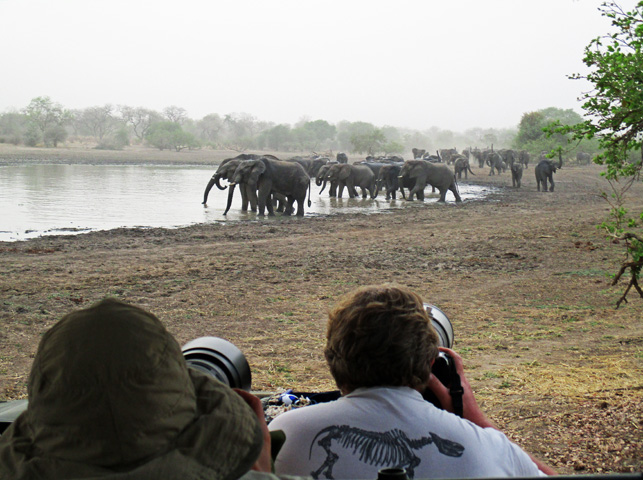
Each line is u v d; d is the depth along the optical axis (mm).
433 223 25531
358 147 129125
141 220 26016
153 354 1315
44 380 1292
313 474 2102
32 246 18219
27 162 81938
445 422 2154
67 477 1260
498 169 75250
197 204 33719
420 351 2244
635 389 6613
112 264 15352
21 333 9594
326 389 6992
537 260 16328
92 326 1312
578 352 8477
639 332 9531
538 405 6172
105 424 1263
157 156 115125
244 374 2396
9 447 1339
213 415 1378
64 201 33312
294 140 164500
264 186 29203
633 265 8086
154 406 1294
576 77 7223
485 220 26562
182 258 16359
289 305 11516
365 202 39062
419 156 90438
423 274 14562
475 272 14820
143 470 1275
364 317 2234
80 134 187500
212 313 10875
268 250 17859
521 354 8422
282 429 2195
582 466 4699
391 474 1445
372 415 2150
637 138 7508
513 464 2143
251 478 1528
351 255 17031
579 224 24266
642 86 6949
